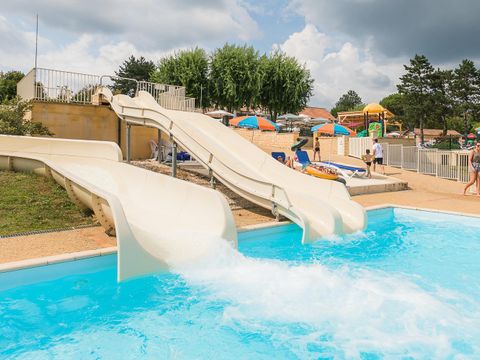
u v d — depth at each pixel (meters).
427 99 60.91
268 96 43.22
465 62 63.53
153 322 5.33
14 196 10.39
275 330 5.18
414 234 10.19
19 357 4.48
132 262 6.32
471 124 81.38
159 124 14.06
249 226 9.30
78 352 4.61
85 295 6.06
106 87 18.31
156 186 9.64
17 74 45.72
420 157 21.41
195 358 4.55
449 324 5.38
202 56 42.12
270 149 27.05
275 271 7.19
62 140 12.73
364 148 25.30
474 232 10.41
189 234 7.74
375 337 5.04
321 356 4.62
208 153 12.13
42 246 7.29
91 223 9.26
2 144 13.23
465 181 19.05
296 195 10.77
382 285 6.72
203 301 5.93
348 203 10.74
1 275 5.95
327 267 7.55
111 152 11.69
